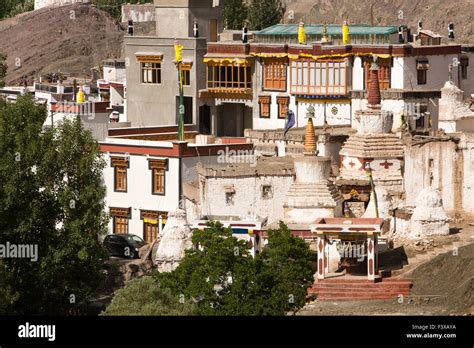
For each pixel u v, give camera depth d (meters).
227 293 104.31
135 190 148.25
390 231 125.31
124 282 127.94
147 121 188.75
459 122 154.38
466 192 132.00
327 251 115.25
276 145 151.50
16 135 120.31
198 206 135.00
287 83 177.50
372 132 136.00
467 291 105.44
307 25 185.00
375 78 137.38
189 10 186.75
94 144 122.81
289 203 125.31
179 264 113.94
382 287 111.50
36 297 116.56
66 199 119.19
